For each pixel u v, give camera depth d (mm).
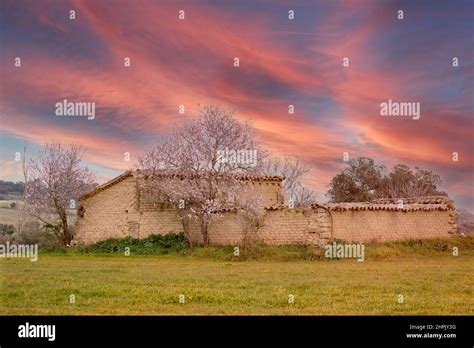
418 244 35000
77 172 44125
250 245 35719
